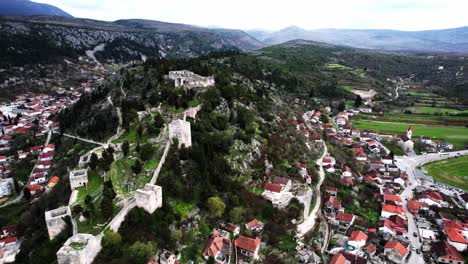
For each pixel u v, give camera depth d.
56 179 120.56
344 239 95.31
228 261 78.81
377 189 131.00
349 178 132.25
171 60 194.25
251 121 140.38
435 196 123.69
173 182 88.50
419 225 105.19
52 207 89.12
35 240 76.25
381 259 88.88
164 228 76.12
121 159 94.69
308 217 102.25
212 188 95.25
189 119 116.62
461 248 93.75
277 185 107.50
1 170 146.88
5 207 119.94
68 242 60.88
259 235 89.44
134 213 74.06
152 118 117.25
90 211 71.00
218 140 113.38
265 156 123.38
